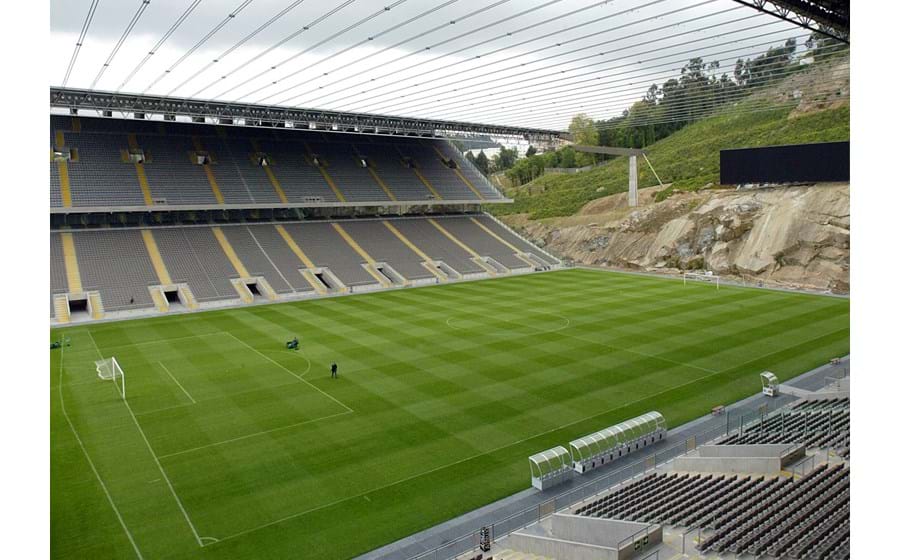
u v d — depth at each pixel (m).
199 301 56.47
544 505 21.19
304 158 79.19
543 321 48.62
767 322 47.69
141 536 19.66
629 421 26.27
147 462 24.80
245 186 70.25
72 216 62.19
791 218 68.56
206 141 74.50
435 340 43.00
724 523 17.53
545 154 144.12
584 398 31.70
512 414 29.59
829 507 17.78
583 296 59.91
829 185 68.44
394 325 47.94
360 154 84.62
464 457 25.23
